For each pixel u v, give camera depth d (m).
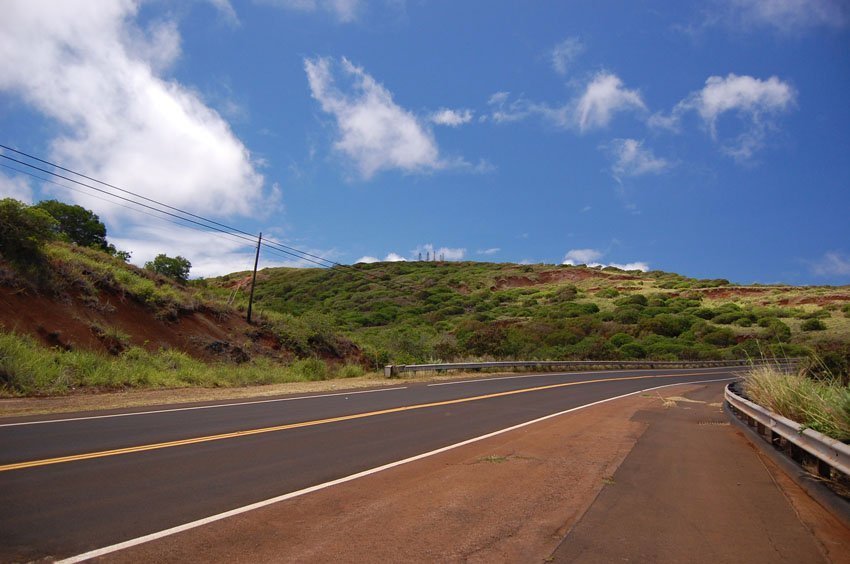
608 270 117.12
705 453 9.59
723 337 58.47
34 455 7.85
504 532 5.27
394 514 5.75
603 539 5.12
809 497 6.62
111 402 14.34
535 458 8.82
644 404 18.81
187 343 24.20
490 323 63.25
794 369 13.61
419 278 94.19
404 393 20.22
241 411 13.71
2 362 14.59
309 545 4.82
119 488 6.40
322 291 74.00
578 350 50.31
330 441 9.95
